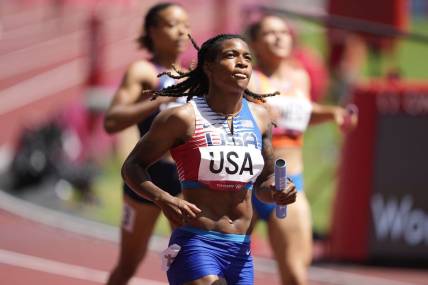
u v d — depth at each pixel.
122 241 16.77
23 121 44.47
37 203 32.81
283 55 17.55
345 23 26.55
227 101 12.59
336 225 26.47
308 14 26.81
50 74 65.50
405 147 25.78
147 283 23.67
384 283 24.30
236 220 12.62
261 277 24.58
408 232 25.80
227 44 12.50
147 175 12.46
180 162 12.61
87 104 37.50
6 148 43.31
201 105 12.58
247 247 12.71
